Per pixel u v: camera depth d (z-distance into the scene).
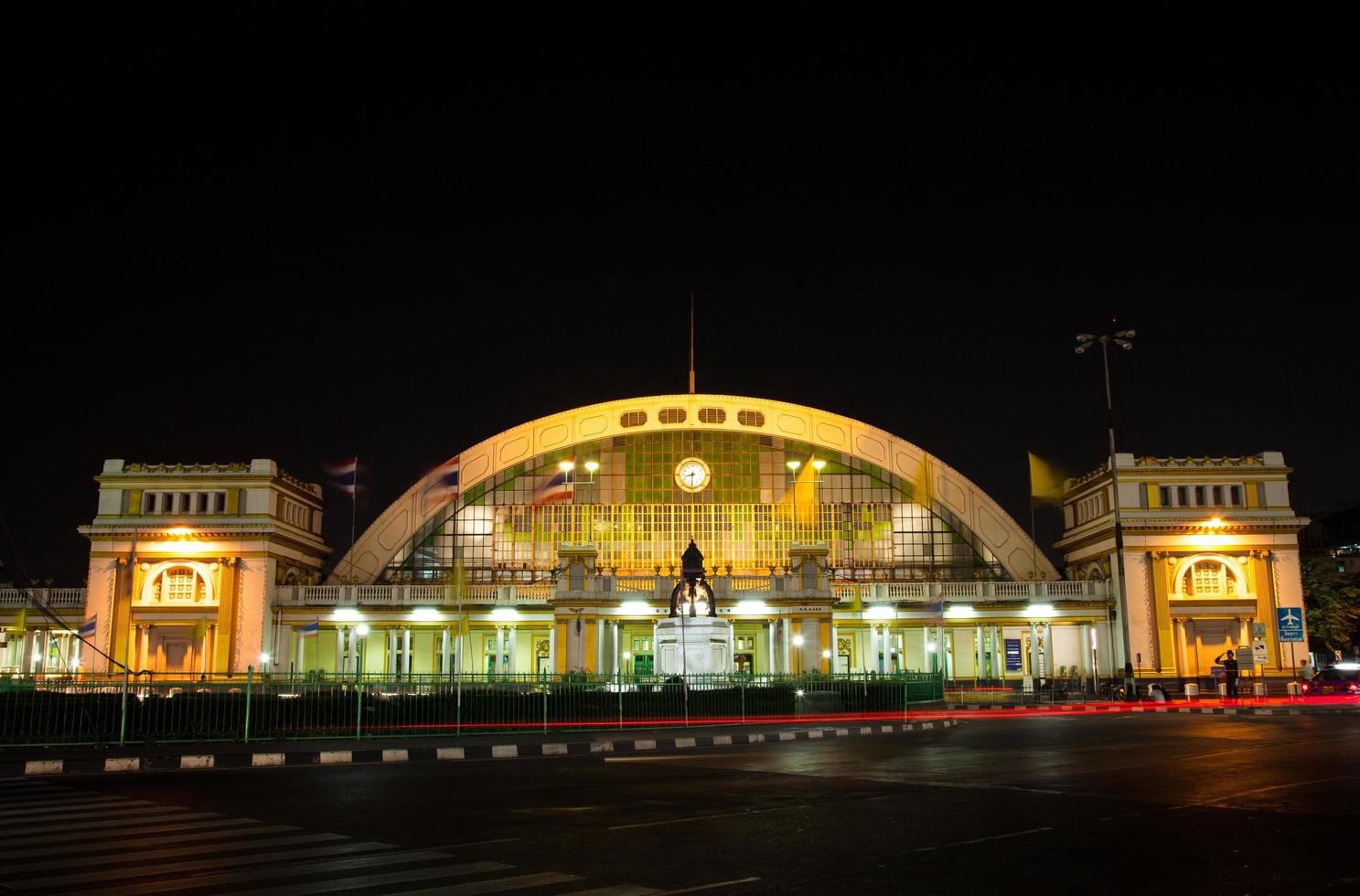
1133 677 57.03
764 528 85.94
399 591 76.81
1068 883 12.32
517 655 77.75
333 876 12.77
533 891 12.01
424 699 35.22
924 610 78.50
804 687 44.56
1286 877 12.55
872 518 86.50
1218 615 75.31
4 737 28.95
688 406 87.38
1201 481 77.38
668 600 72.38
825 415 87.44
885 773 23.38
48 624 78.00
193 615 74.12
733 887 12.23
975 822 16.53
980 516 85.38
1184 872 12.84
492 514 86.31
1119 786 20.61
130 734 30.52
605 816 17.44
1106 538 78.81
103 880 12.59
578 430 87.06
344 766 26.95
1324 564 100.81
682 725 39.38
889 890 12.07
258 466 76.31
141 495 76.12
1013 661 78.06
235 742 31.34
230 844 14.89
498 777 23.59
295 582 79.94
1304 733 33.47
